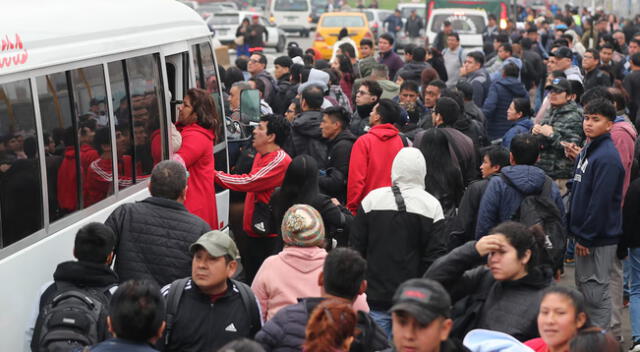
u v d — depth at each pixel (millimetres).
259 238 13953
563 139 15688
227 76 22203
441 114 14492
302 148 15367
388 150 13328
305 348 6180
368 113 16891
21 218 8805
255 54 24172
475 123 17812
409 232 10523
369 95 16750
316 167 12148
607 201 11805
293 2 91625
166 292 8164
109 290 8227
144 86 12078
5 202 8516
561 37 32375
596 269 12117
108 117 10852
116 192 11062
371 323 7508
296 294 8812
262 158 13422
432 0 50469
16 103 8766
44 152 9266
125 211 9500
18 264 8711
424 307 6145
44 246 9203
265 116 13258
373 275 10625
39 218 9148
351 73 25812
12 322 8609
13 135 8664
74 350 7527
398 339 6270
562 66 24297
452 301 8453
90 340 7695
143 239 9367
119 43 11180
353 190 13344
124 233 9398
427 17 50750
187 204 12344
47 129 9344
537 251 8125
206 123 12508
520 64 29219
